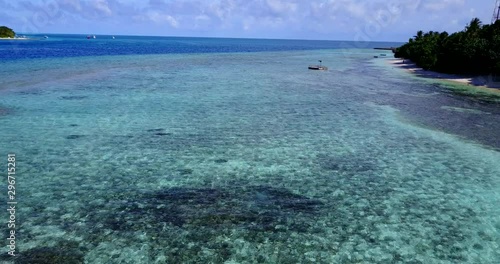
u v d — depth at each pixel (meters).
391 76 38.97
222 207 9.77
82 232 8.43
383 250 8.09
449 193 10.87
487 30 40.06
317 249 8.07
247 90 27.89
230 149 14.16
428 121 19.09
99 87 27.05
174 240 8.26
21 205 9.54
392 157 13.70
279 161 13.05
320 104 22.95
